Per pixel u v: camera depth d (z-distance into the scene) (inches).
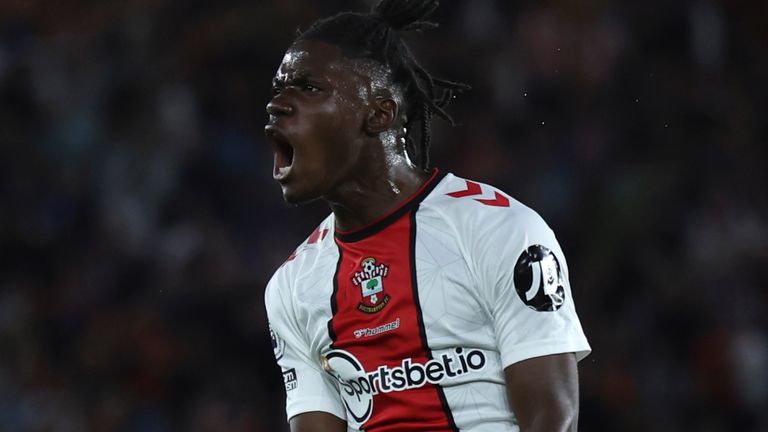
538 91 1425.9
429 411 357.4
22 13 1518.2
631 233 1286.9
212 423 1137.4
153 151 1362.0
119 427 1151.0
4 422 1144.2
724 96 1482.5
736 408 1176.8
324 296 373.1
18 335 1203.9
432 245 361.1
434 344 354.9
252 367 1192.8
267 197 1348.4
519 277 349.7
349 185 370.3
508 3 1493.6
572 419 344.5
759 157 1429.6
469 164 1352.1
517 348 347.6
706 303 1231.5
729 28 1562.5
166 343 1195.3
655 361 1190.3
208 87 1423.5
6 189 1348.4
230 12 1476.4
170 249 1267.2
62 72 1460.4
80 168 1378.0
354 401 373.1
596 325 1219.2
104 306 1242.6
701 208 1328.7
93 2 1537.9
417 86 382.6
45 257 1298.0
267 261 1273.4
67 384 1189.7
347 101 365.1
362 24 375.6
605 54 1457.9
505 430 354.3
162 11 1499.8
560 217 1320.1
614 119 1423.5
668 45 1498.5
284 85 368.5
